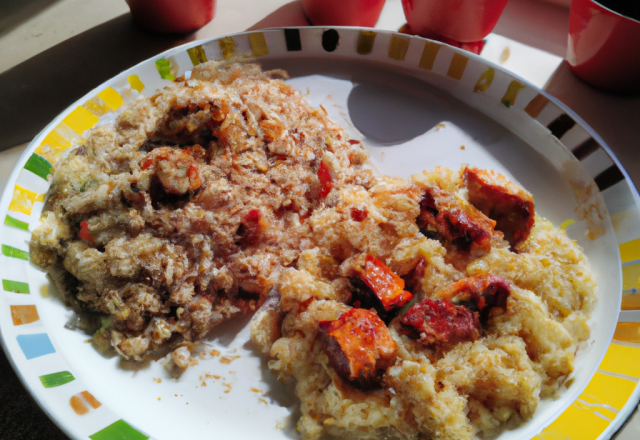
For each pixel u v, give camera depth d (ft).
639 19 0.69
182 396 0.53
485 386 0.49
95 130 0.64
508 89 0.73
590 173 0.65
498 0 0.71
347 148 0.68
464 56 0.73
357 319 0.50
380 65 0.78
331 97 0.76
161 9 0.77
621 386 0.49
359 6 0.79
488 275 0.54
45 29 0.83
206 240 0.57
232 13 0.87
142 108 0.65
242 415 0.52
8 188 0.59
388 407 0.49
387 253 0.58
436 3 0.72
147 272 0.55
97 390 0.51
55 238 0.58
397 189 0.61
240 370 0.55
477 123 0.74
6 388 0.58
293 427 0.51
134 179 0.57
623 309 0.55
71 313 0.56
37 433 0.55
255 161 0.62
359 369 0.48
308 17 0.85
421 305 0.52
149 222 0.57
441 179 0.63
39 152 0.63
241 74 0.74
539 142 0.71
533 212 0.61
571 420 0.47
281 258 0.60
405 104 0.76
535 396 0.48
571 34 0.74
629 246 0.59
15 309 0.53
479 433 0.49
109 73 0.77
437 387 0.48
